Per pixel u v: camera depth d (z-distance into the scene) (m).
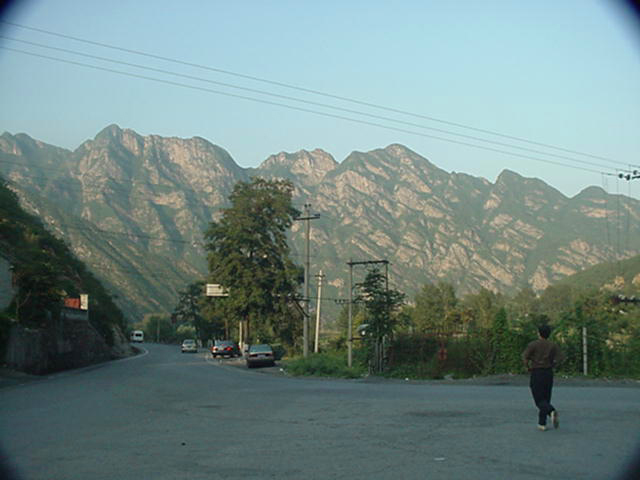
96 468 9.41
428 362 35.03
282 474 8.84
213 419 14.82
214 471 9.09
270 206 71.31
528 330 33.28
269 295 68.81
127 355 79.12
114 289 177.00
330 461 9.65
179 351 98.81
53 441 11.76
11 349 34.97
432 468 9.02
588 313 32.78
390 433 12.20
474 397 19.47
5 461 9.94
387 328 37.44
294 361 42.06
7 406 18.12
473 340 34.34
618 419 13.65
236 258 68.88
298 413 15.83
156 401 19.41
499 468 8.98
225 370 43.12
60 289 43.97
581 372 31.16
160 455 10.34
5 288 41.31
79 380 30.89
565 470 8.83
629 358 30.72
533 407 16.14
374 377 34.88
